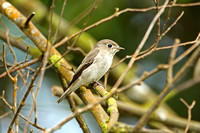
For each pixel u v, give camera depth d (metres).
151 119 11.42
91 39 12.07
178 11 12.56
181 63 12.59
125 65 12.34
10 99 12.14
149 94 12.57
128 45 12.25
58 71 8.70
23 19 8.91
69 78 8.58
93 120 12.62
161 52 12.60
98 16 11.82
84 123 7.99
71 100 8.84
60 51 12.22
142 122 4.88
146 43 12.51
